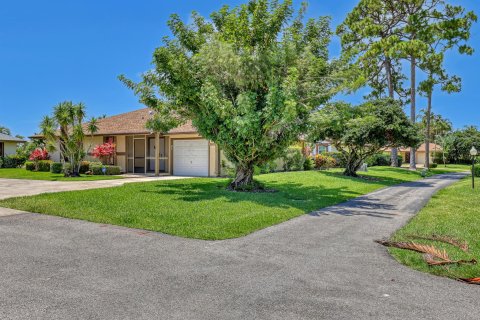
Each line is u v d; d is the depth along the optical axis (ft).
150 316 10.22
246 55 36.42
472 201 36.01
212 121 38.45
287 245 18.49
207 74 38.17
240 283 12.96
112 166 71.26
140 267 14.62
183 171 70.28
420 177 77.82
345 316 10.36
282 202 32.78
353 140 62.75
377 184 56.29
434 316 10.44
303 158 85.20
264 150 38.91
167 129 46.70
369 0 105.81
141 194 36.45
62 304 10.95
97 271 14.05
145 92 40.86
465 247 17.39
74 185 46.65
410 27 100.17
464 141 189.06
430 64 105.81
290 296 11.81
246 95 35.99
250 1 40.96
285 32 39.47
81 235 19.94
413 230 21.83
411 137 61.00
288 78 34.60
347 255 16.78
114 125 79.66
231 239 19.67
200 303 11.17
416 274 14.17
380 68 114.83
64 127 64.13
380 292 12.26
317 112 37.24
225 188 42.80
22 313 10.30
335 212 29.07
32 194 35.83
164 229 21.39
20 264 14.75
